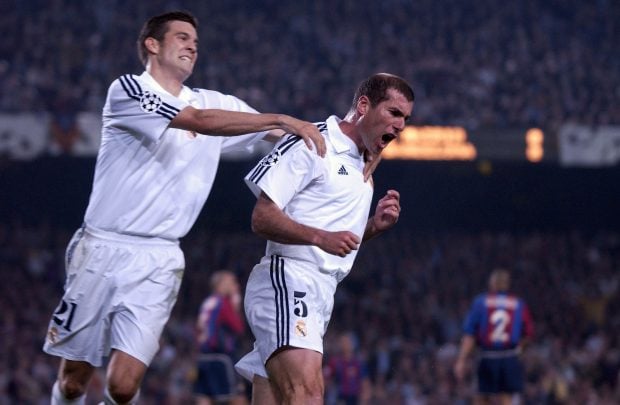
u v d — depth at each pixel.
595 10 44.31
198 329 17.36
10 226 38.59
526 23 43.66
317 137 6.38
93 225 7.32
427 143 35.12
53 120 33.56
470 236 40.44
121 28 40.56
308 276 6.59
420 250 37.75
